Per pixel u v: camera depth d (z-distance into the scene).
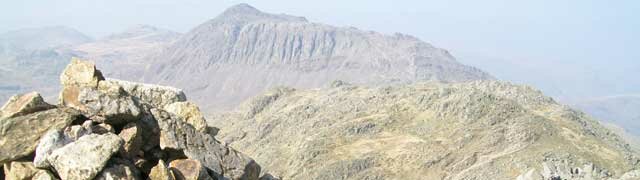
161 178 18.91
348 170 144.25
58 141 17.83
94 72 22.23
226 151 22.38
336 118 186.12
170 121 21.58
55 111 19.17
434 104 175.12
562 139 147.00
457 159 143.50
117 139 17.69
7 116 18.44
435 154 146.12
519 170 128.12
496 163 133.50
